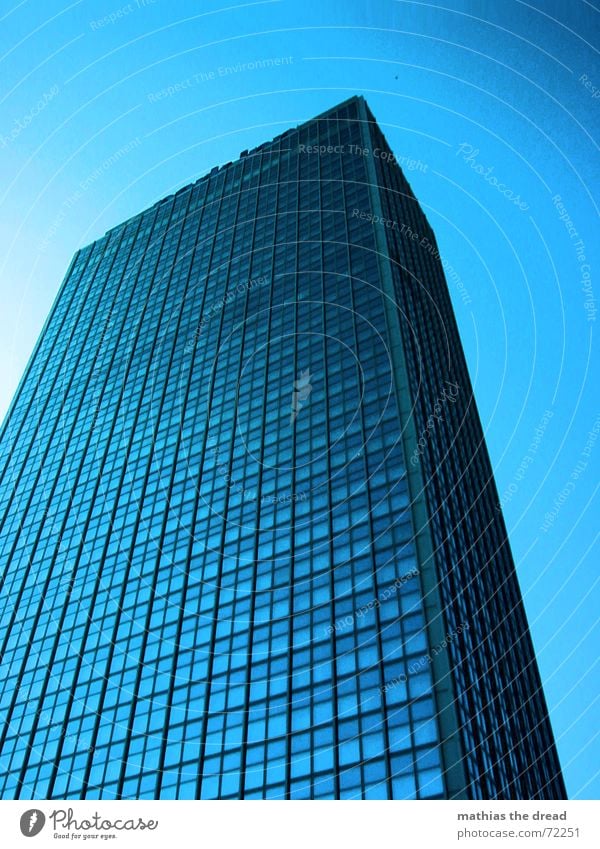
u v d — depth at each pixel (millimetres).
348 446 73438
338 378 81375
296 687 58156
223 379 92562
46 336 127938
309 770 52688
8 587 87750
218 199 127875
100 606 77875
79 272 138500
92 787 62281
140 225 138750
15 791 65938
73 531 88688
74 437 102438
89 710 68750
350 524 66562
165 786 58406
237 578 69500
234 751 57219
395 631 57125
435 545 63562
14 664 78438
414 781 48594
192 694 63406
